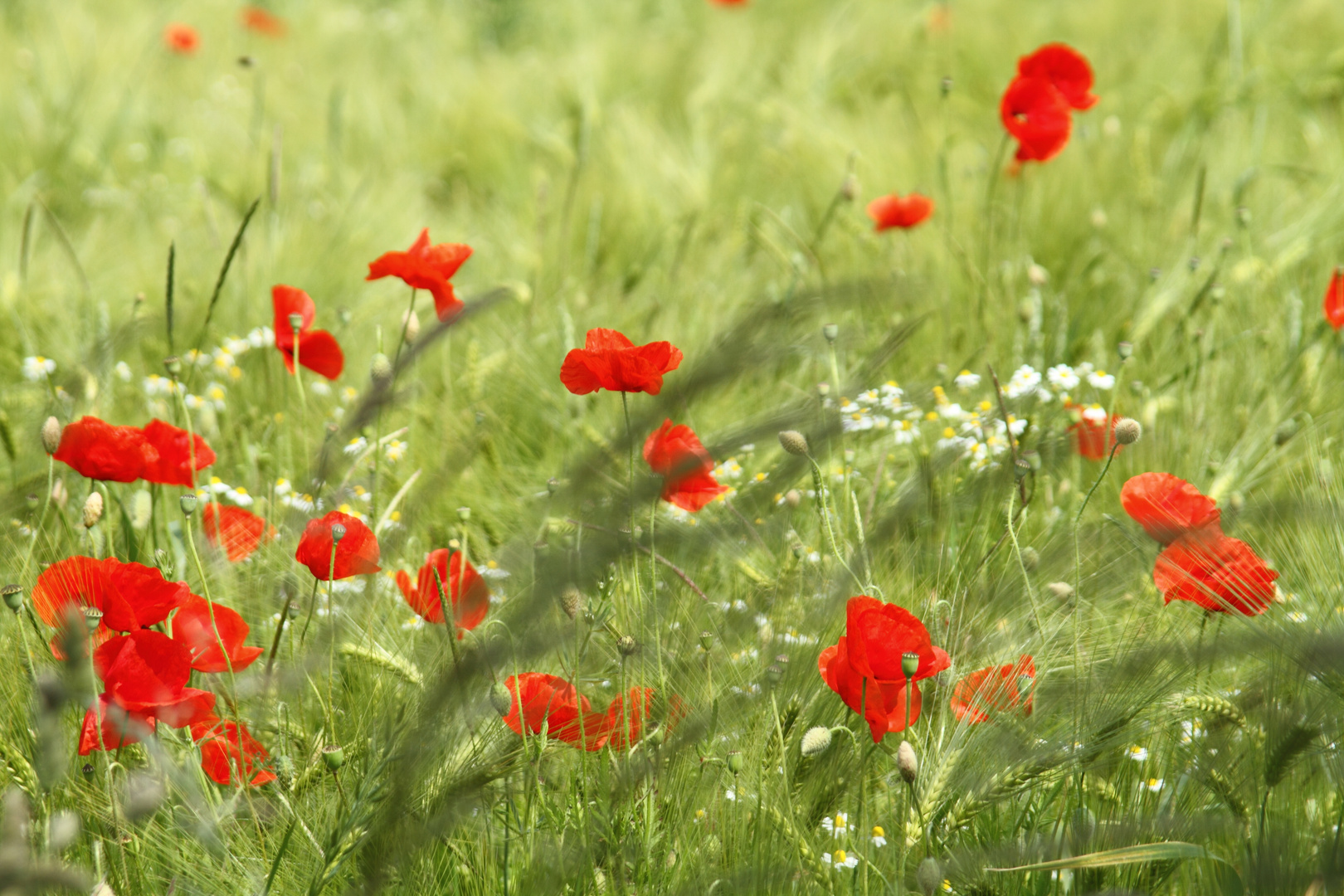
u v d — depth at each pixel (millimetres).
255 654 6500
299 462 6844
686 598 6566
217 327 7121
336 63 15094
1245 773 6434
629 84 13266
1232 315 7078
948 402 6852
